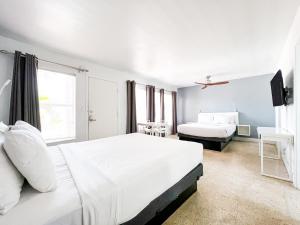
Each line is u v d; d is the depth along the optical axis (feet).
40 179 2.90
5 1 5.20
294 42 7.09
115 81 13.99
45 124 10.12
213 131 13.02
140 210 3.67
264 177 7.71
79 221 2.63
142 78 17.02
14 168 2.83
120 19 6.33
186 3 5.40
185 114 22.77
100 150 5.96
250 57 10.86
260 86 16.30
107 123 13.34
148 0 5.23
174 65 12.67
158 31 7.32
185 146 6.35
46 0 5.20
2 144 2.85
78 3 5.36
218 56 10.66
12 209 2.43
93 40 8.23
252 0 5.30
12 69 8.18
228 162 10.00
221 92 19.20
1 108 7.82
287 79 9.19
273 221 4.67
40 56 9.23
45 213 2.40
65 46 9.00
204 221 4.74
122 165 4.33
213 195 6.14
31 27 6.95
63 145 6.79
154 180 4.16
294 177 6.73
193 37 7.89
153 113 17.84
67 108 11.11
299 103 6.48
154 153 5.43
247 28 7.10
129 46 8.98
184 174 5.51
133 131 15.05
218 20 6.45
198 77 16.92
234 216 4.93
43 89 9.92
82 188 3.06
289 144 7.71
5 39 7.91
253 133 16.80
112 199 3.04
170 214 5.04
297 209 5.21
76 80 11.16
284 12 5.97
